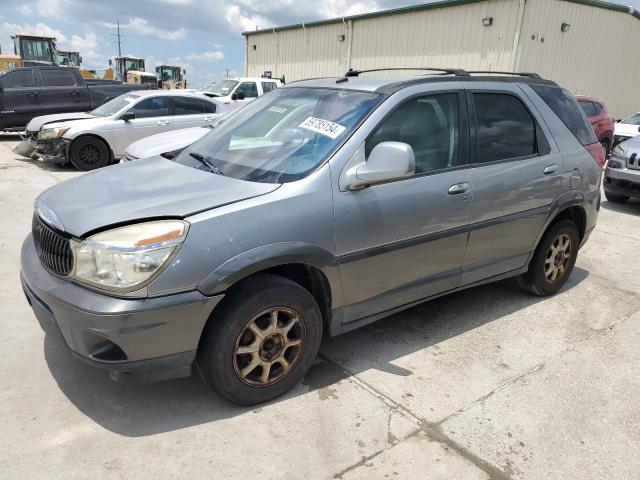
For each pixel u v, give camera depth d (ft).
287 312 9.35
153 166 11.17
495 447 8.68
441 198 11.02
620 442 8.92
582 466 8.34
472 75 12.53
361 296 10.42
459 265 12.05
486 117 12.21
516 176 12.46
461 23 52.90
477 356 11.57
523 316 13.67
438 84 11.44
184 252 8.03
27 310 12.73
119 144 32.63
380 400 9.81
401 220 10.42
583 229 15.17
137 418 9.02
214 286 8.22
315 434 8.80
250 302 8.72
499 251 12.80
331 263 9.60
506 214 12.48
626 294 15.43
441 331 12.70
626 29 58.18
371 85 11.13
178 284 7.99
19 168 31.81
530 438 8.93
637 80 64.75
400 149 9.25
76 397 9.51
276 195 9.08
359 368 10.90
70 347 8.39
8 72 42.75
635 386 10.61
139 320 7.80
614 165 26.78
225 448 8.39
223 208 8.59
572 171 13.92
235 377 8.98
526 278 14.56
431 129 11.16
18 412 9.02
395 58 61.00
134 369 8.11
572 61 53.52
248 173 9.95
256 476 7.84
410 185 10.55
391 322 13.11
